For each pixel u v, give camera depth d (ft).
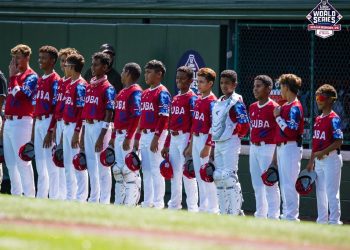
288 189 127.54
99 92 137.80
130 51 165.99
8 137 143.13
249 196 156.46
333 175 129.90
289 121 126.21
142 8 165.37
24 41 174.91
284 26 157.17
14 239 85.51
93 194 140.05
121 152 138.10
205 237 89.81
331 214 130.52
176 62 162.40
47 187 144.36
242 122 129.49
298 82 126.41
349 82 155.33
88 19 170.71
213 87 159.63
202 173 130.62
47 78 142.61
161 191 139.64
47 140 142.10
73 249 81.35
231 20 159.94
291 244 87.81
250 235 91.61
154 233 91.25
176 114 137.18
